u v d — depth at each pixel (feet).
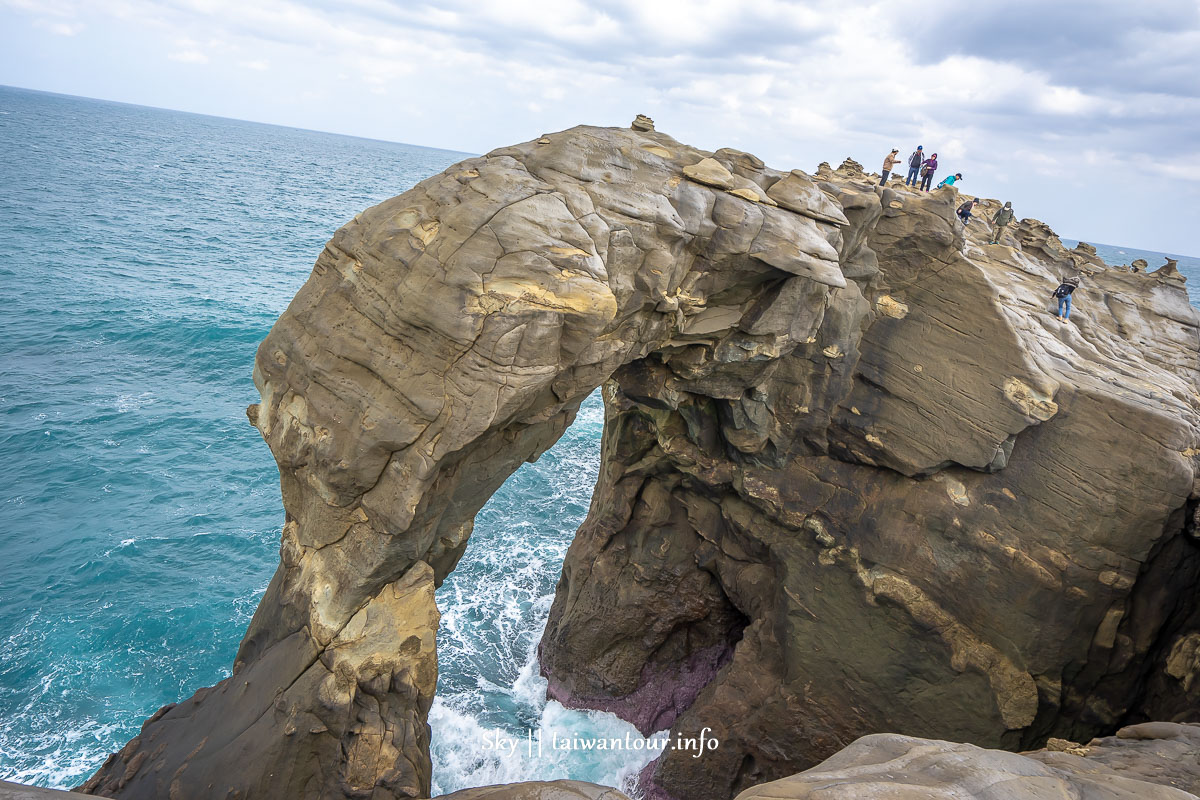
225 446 106.11
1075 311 63.72
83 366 124.67
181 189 351.46
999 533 50.24
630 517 68.95
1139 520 46.62
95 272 177.06
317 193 429.38
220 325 147.23
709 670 68.90
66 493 89.76
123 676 66.44
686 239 43.60
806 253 45.29
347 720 37.96
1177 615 48.57
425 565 41.11
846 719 54.60
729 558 64.03
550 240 37.09
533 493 105.29
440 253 36.45
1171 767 33.86
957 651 51.19
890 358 53.93
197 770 37.14
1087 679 49.80
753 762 57.47
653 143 47.52
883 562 53.72
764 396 55.42
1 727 59.93
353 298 39.01
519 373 35.55
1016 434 49.73
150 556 81.20
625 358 44.65
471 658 73.51
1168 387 53.62
